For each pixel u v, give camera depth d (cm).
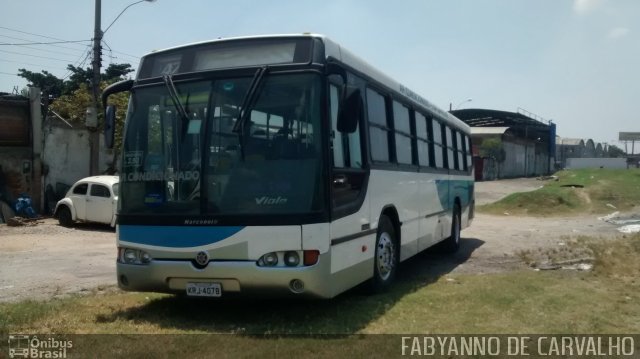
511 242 1463
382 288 795
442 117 1190
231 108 629
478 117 5947
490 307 697
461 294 769
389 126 848
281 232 593
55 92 3978
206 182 621
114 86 716
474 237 1599
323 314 668
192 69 664
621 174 3978
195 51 670
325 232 602
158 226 637
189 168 632
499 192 3662
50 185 2328
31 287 896
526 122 6112
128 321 641
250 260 599
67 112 2656
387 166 814
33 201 2225
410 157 953
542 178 5184
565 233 1684
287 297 604
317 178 601
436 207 1108
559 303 716
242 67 639
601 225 1931
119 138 2386
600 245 1261
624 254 1111
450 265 1088
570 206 2498
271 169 608
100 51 2059
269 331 591
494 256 1210
